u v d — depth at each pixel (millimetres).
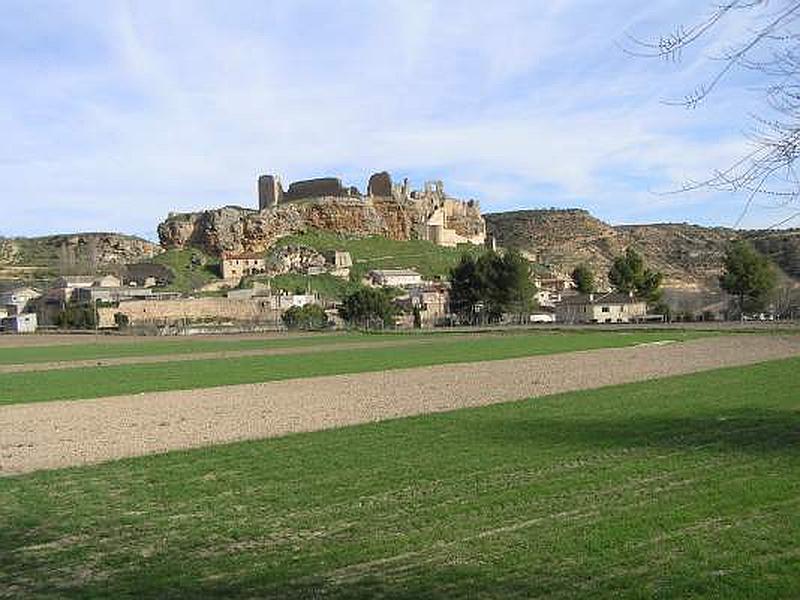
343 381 45688
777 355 51906
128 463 21828
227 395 39312
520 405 31797
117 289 186125
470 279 143375
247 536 14414
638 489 16688
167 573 12445
